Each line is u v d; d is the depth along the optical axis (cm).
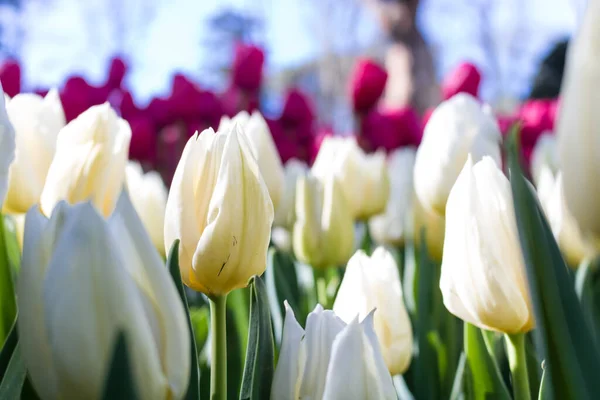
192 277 42
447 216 45
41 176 56
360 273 49
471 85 151
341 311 49
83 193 47
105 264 32
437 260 75
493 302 44
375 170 96
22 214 57
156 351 33
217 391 43
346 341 37
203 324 66
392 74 328
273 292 62
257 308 41
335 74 776
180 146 165
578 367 34
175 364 33
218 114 166
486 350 48
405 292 80
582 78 30
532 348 55
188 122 164
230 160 41
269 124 162
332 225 73
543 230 34
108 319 32
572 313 34
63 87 145
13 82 124
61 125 58
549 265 34
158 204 69
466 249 44
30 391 37
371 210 96
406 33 324
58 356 32
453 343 65
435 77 327
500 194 44
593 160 30
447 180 60
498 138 61
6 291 49
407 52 324
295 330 39
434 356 62
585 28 30
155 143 159
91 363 32
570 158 31
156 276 34
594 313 60
